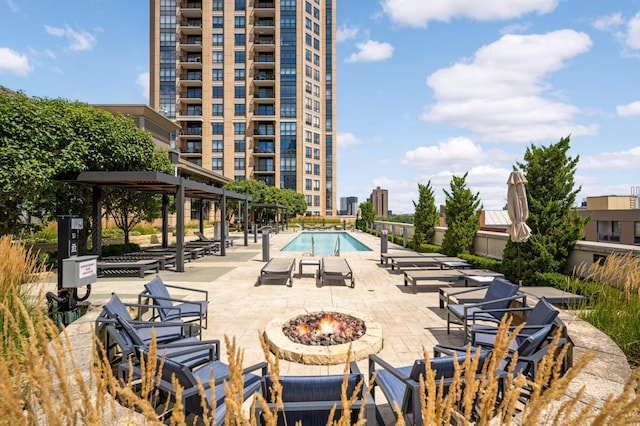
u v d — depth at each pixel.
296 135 58.62
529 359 2.96
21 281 4.80
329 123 65.56
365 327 5.15
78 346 3.86
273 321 5.34
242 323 5.76
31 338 1.44
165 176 10.16
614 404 1.12
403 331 5.41
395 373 2.65
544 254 7.42
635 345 3.91
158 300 5.23
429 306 6.84
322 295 7.77
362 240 23.62
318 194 63.09
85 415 1.39
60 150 9.73
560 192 7.67
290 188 58.66
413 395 2.43
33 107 9.42
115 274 9.88
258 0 58.62
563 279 6.67
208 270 11.14
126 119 13.22
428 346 4.81
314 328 5.11
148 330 4.38
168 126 29.03
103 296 7.03
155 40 55.28
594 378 3.02
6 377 1.32
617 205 25.86
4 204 9.38
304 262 10.08
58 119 9.87
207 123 56.25
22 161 8.59
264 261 12.99
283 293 7.96
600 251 6.61
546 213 7.63
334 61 65.69
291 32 58.44
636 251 5.86
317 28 63.06
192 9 55.50
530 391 2.94
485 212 32.62
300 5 58.53
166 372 2.62
